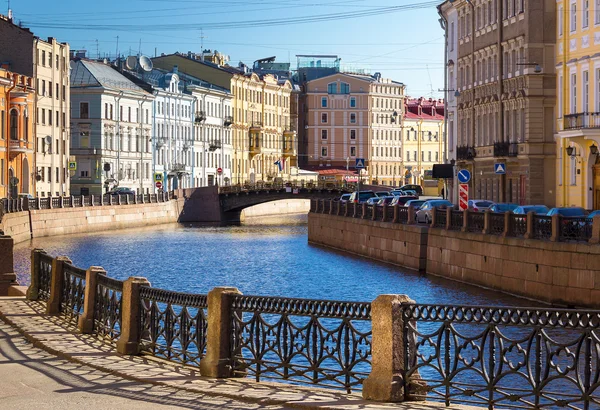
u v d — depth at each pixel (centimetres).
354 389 1631
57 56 10925
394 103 18888
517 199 7325
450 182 9181
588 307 3662
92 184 11900
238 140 16075
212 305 1762
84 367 1870
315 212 8181
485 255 4525
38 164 10344
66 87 11219
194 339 1839
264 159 17000
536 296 4000
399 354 1523
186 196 11800
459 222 4944
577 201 6450
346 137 18425
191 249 7362
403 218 6038
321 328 1633
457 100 8744
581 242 3766
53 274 2583
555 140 6925
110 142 12175
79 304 2366
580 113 6084
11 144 9412
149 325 1981
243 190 12062
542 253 3950
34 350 2077
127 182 12581
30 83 9900
